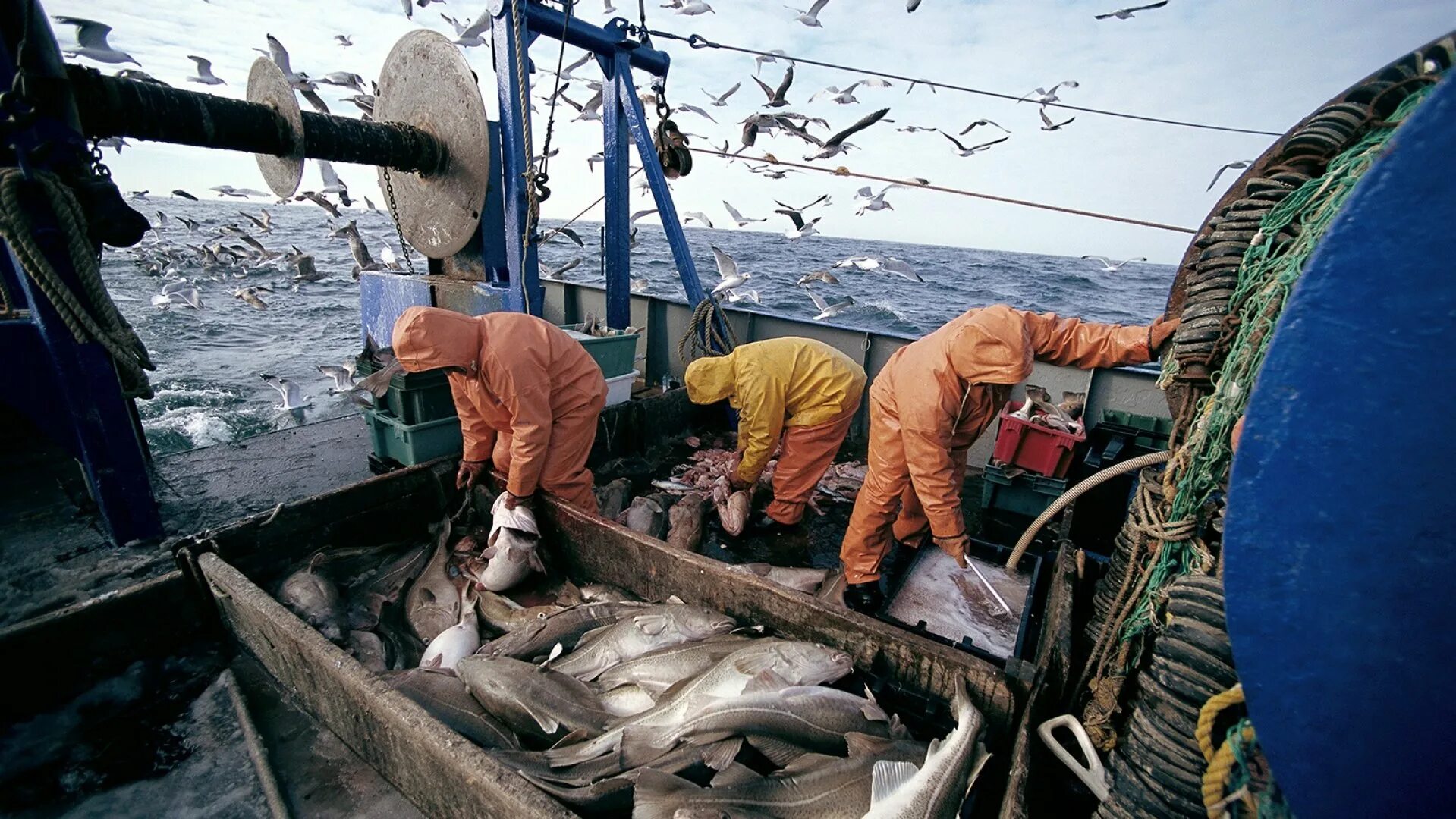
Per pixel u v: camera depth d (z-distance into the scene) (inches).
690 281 287.3
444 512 190.7
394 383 211.9
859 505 175.3
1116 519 185.6
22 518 201.0
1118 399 234.8
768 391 195.6
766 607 131.8
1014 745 103.4
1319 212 72.0
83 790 106.6
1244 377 78.0
